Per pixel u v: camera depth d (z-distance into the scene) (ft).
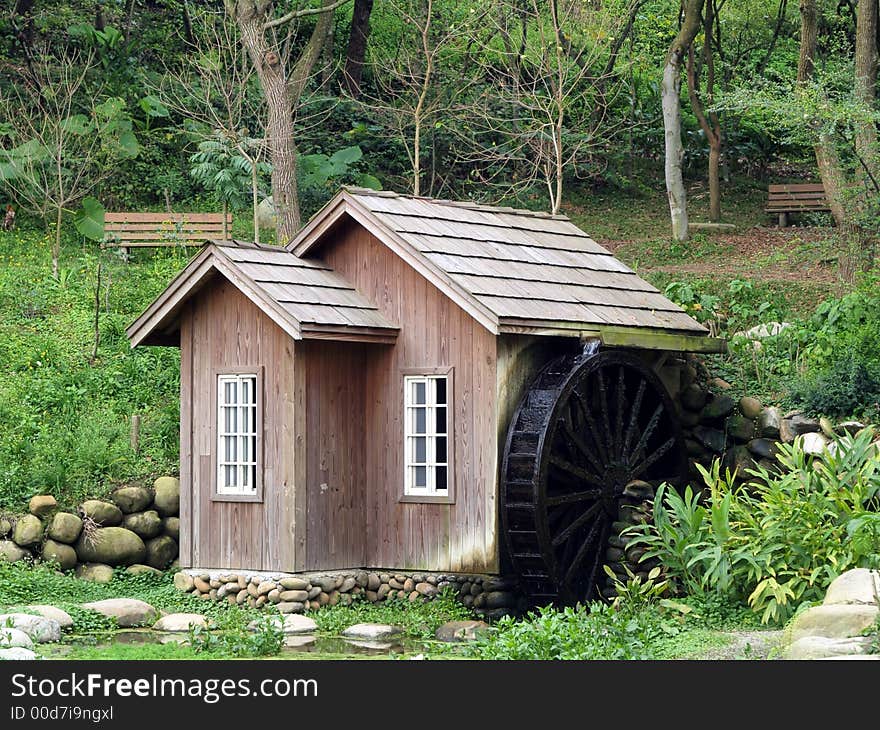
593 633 34.60
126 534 52.39
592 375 51.98
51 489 53.31
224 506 50.26
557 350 51.39
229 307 50.60
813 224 95.71
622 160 108.58
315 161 95.81
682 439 56.08
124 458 56.13
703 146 112.68
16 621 40.29
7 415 59.77
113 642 40.83
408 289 50.60
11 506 52.37
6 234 88.12
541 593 49.03
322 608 48.26
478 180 103.35
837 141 66.23
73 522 51.65
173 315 51.96
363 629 43.52
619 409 52.65
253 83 97.91
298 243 52.21
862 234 67.72
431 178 101.40
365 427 51.21
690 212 102.22
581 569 51.44
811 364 59.77
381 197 52.21
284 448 48.65
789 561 40.19
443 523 49.26
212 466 50.75
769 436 56.80
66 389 62.59
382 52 110.93
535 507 47.14
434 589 49.03
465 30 95.76
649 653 34.17
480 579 48.39
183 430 51.67
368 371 51.34
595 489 51.08
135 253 85.30
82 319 71.00
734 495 44.52
